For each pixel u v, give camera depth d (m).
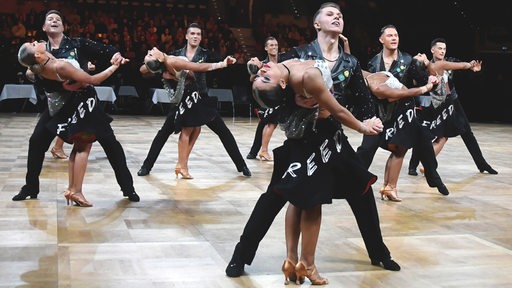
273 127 7.91
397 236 4.28
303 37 18.36
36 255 3.56
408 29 18.16
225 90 15.27
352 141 10.83
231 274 3.29
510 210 5.30
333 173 3.13
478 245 4.07
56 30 4.71
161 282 3.16
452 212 5.15
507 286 3.25
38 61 4.31
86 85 4.57
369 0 19.05
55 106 4.60
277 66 3.01
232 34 18.11
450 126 7.07
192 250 3.76
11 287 3.02
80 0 18.14
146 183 6.06
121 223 4.39
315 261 3.63
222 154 8.45
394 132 5.27
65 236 3.99
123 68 15.30
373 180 3.16
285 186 3.04
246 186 6.06
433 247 4.00
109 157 5.11
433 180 5.86
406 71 5.16
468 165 8.17
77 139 4.76
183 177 6.43
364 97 3.50
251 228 3.30
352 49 18.09
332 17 3.37
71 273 3.26
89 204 4.89
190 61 6.16
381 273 3.43
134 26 16.98
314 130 3.11
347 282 3.27
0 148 8.14
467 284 3.27
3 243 3.79
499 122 16.31
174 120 6.35
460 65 6.07
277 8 20.59
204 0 19.58
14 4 17.64
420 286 3.22
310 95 2.99
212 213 4.82
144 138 10.07
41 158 5.02
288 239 3.28
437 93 6.74
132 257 3.58
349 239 4.14
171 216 4.66
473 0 16.94
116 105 15.55
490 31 16.81
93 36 16.02
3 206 4.80
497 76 16.66
